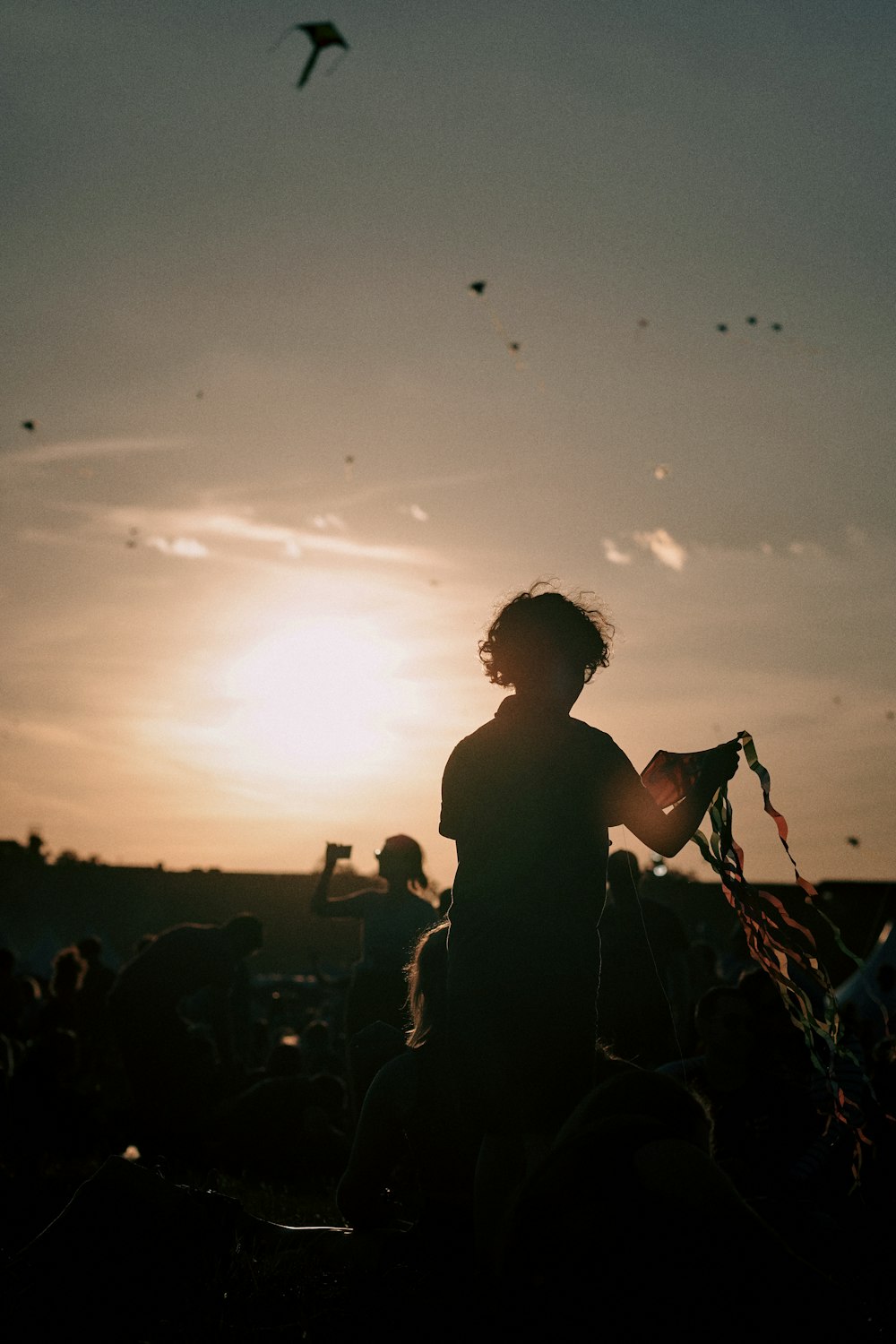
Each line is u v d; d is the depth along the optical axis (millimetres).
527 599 3693
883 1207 4402
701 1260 2648
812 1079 4641
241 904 36938
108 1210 3441
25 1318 3172
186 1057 7645
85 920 37812
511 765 3416
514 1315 2777
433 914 6578
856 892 25344
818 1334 2617
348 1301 3285
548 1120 3127
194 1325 3133
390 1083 3729
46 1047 7555
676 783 3477
